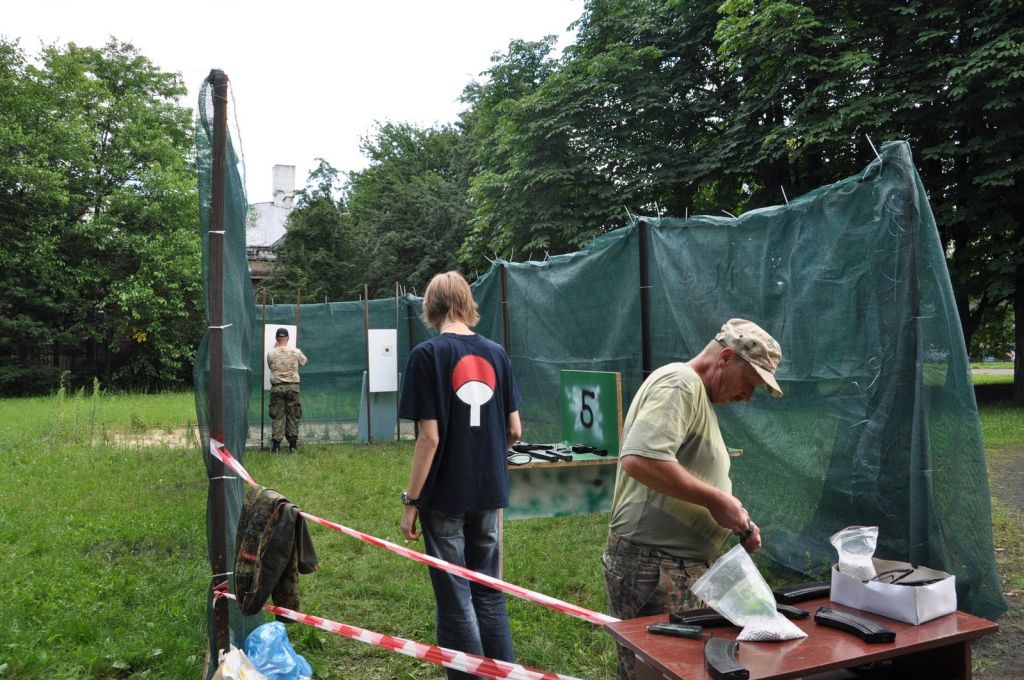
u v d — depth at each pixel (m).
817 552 4.47
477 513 3.20
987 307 17.39
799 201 4.59
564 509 4.52
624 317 6.30
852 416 4.20
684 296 5.52
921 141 14.99
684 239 5.55
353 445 12.22
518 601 4.55
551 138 18.77
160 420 15.43
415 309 13.21
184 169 29.92
